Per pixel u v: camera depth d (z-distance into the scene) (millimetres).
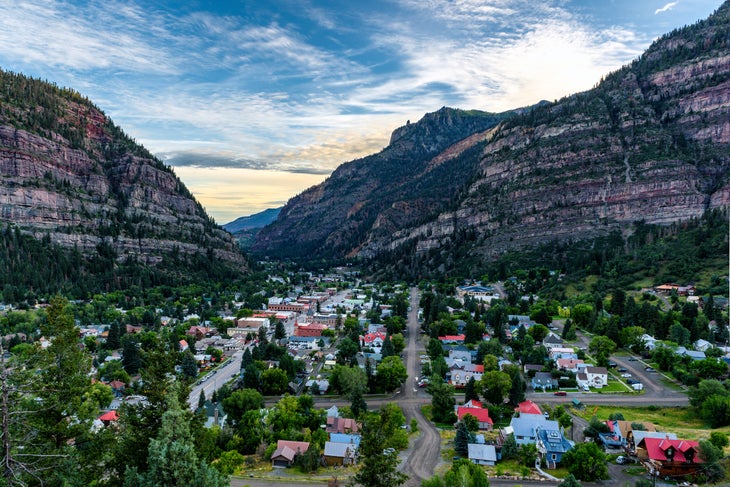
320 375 180500
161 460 40750
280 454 106062
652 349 182375
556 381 157125
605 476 90312
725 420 119250
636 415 132125
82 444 59781
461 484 80812
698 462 90125
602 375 156750
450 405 136125
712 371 149000
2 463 36000
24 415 41094
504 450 106062
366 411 136375
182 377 55062
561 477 93500
